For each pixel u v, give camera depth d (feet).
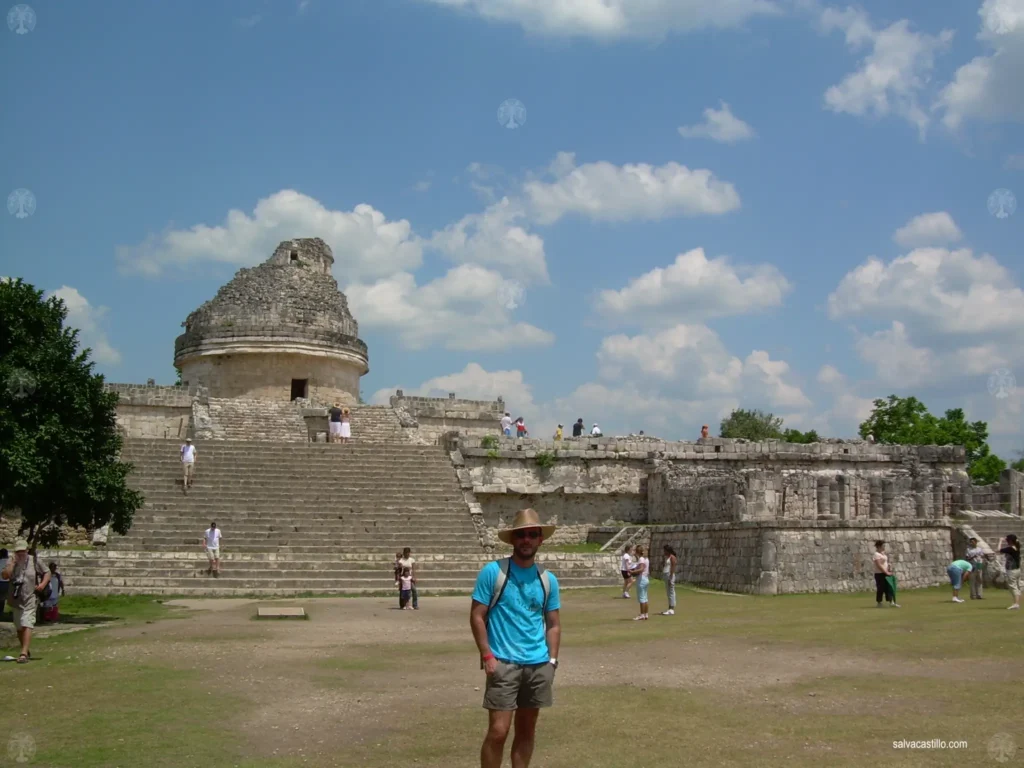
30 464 60.85
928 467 142.31
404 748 31.81
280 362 159.33
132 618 67.72
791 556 91.71
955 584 77.66
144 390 144.56
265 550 95.04
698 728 33.86
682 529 106.73
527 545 27.50
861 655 48.42
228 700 39.01
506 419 162.40
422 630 61.87
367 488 110.52
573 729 33.99
